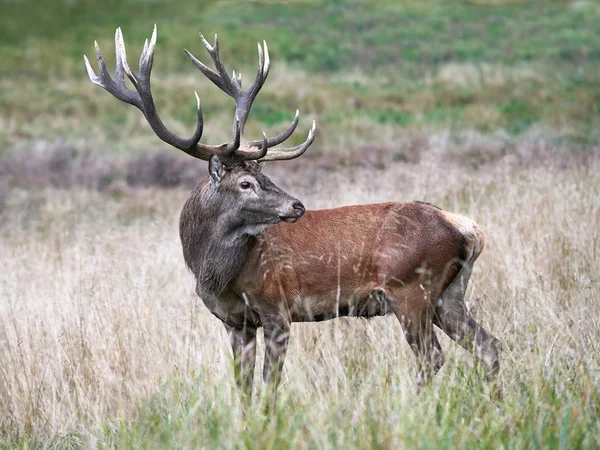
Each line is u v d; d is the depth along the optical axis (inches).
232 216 754.8
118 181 2048.5
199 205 773.9
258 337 958.4
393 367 684.1
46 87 3326.8
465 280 792.3
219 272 762.2
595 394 599.5
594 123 2244.1
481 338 754.2
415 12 4670.3
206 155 759.7
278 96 3038.9
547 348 692.1
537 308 769.6
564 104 2615.7
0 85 3373.5
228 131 2630.4
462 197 1252.5
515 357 701.3
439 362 748.0
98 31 4392.2
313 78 3422.7
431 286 770.8
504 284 889.5
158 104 2989.7
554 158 1579.7
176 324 830.5
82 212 1756.9
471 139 2080.5
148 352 787.4
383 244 773.3
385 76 3422.7
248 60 3789.4
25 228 1638.8
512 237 995.3
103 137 2591.0
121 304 881.5
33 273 1176.8
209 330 829.8
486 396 606.2
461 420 568.1
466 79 3218.5
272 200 745.0
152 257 1095.0
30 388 769.6
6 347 834.8
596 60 3452.3
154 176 2075.5
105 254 1117.1
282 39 4067.4
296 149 799.7
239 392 668.7
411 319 767.7
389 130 2432.3
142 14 4741.6
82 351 807.7
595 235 950.4
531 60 3511.3
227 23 4402.1
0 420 755.4
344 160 2010.3
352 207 798.5
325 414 590.6
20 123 2812.5
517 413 574.2
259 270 761.0
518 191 1227.2
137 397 719.7
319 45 3939.5
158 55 3887.8
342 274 774.5
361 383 695.1
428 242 770.2
